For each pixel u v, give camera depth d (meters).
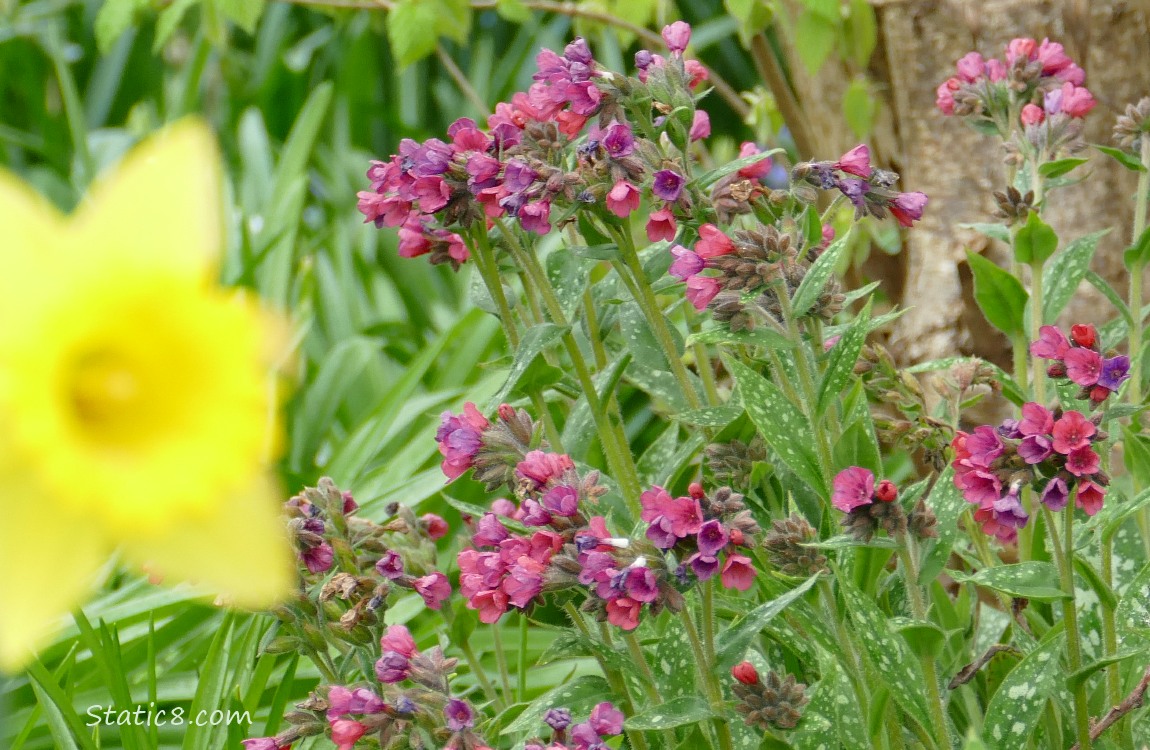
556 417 1.99
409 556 1.79
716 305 1.72
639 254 1.81
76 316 1.00
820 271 1.72
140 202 1.10
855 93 2.00
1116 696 1.73
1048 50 1.87
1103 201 2.00
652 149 1.75
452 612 1.81
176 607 2.00
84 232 1.08
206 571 1.16
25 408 0.99
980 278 1.83
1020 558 1.81
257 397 1.05
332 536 1.75
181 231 1.10
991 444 1.69
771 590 1.74
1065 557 1.70
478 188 1.74
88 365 1.04
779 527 1.72
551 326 1.76
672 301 1.94
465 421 1.75
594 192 1.73
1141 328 1.85
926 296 2.02
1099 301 2.00
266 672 1.83
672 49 1.77
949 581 1.98
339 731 1.69
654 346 1.82
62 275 1.03
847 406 1.78
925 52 2.01
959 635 1.81
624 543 1.67
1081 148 1.87
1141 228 1.85
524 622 1.87
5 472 1.09
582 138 1.76
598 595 1.66
